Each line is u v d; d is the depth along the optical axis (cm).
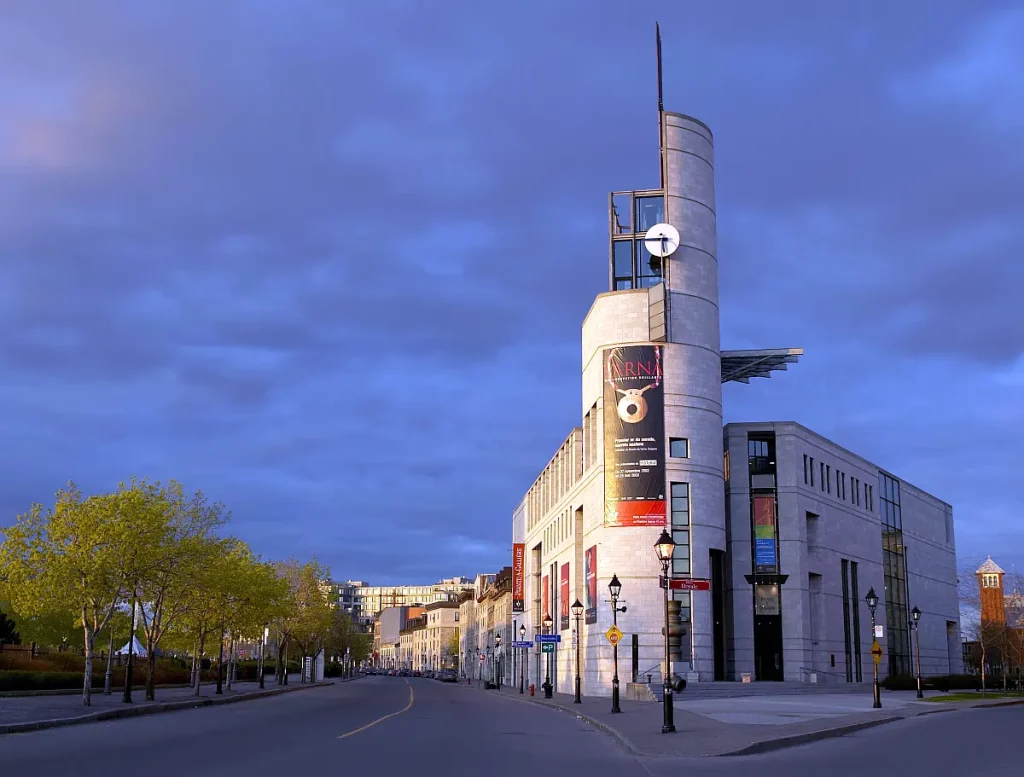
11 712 3362
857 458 9238
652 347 6944
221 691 5966
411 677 19550
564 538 8738
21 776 1572
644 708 4603
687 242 7244
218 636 7050
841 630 8256
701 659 6619
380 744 2323
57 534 4131
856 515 9012
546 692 6800
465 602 18975
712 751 2253
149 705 4000
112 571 4184
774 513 7750
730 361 7950
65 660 7081
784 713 3941
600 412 7100
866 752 2322
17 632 8056
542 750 2364
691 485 6862
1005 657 9419
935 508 11394
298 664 14088
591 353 7462
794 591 7606
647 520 6719
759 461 7869
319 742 2352
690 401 6975
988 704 5294
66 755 1966
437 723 3347
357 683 11544
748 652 7512
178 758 1903
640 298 7112
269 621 7569
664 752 2259
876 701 4547
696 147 7469
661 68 7556
